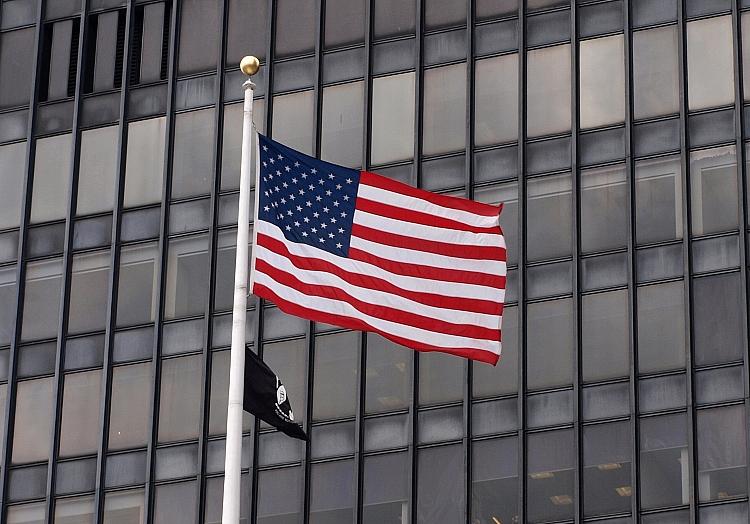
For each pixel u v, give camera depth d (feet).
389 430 411.54
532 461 399.85
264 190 255.09
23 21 479.41
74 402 437.17
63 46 474.08
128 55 466.29
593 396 401.08
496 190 424.87
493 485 400.06
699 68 420.77
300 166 259.80
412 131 435.94
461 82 436.76
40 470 433.48
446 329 259.39
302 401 419.74
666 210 411.95
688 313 401.08
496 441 403.95
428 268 261.03
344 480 410.31
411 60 442.50
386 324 256.93
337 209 260.01
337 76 446.60
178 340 435.12
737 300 399.85
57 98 469.98
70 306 447.83
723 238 405.39
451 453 405.59
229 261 439.22
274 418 248.32
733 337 396.98
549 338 409.28
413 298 258.98
